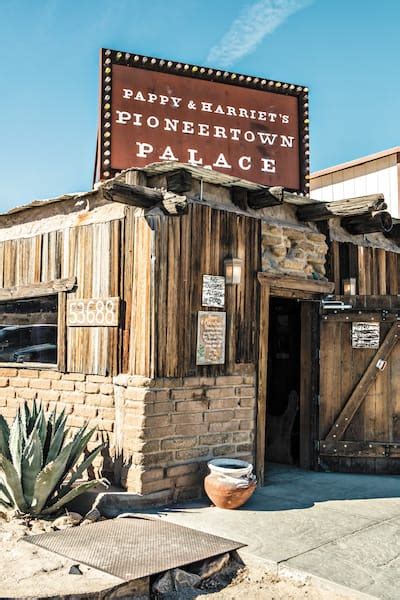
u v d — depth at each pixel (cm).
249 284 723
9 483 569
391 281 879
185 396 654
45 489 572
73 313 716
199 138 936
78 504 613
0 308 831
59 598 416
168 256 646
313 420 809
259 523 575
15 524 561
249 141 967
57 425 639
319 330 812
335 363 808
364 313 805
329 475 783
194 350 665
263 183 970
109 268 685
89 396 691
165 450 633
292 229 779
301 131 1002
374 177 1161
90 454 626
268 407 931
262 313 731
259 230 739
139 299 645
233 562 502
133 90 905
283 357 926
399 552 508
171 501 633
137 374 638
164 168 641
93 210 718
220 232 696
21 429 611
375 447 791
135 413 624
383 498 673
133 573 451
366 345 804
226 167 946
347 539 536
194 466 655
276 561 483
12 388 786
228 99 962
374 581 450
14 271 807
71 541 515
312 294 806
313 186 1283
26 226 800
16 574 450
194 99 941
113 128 886
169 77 929
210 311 682
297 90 1006
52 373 738
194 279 668
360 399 797
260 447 722
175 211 612
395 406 802
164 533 539
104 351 680
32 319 793
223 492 610
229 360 698
